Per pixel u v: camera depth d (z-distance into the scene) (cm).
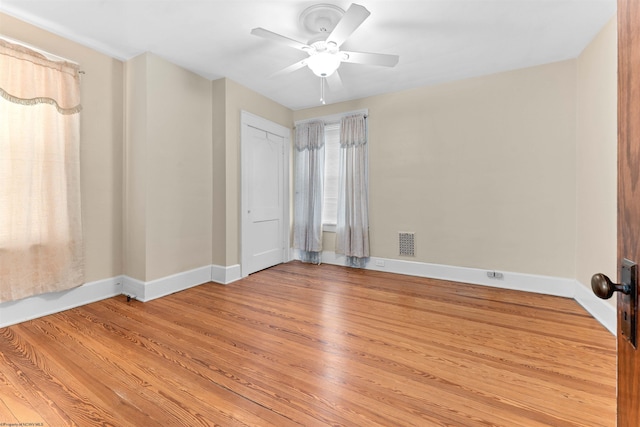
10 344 198
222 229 347
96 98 279
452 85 350
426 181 368
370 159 404
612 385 156
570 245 295
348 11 181
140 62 287
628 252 56
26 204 229
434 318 244
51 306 249
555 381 160
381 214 398
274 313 254
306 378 164
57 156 246
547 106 303
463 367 174
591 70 259
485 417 134
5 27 224
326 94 395
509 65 308
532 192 311
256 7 218
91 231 278
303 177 451
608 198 230
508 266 324
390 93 388
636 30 54
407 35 252
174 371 169
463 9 218
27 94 227
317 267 422
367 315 250
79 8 218
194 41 265
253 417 134
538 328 225
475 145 339
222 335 214
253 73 333
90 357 183
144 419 133
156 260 293
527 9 218
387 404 143
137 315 248
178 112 313
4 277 221
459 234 350
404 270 383
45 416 135
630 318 55
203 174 343
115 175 294
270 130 413
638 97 53
